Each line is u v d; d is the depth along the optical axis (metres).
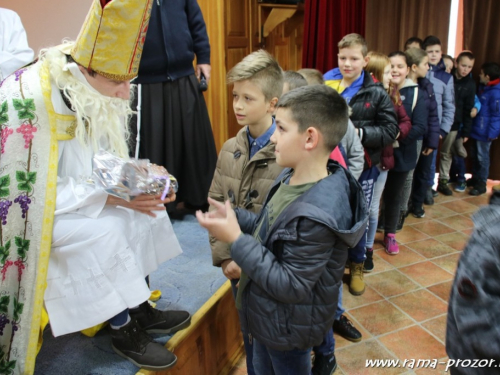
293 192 1.07
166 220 1.44
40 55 1.17
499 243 0.61
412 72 2.84
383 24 4.17
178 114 2.20
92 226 1.13
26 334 1.12
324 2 2.62
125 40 1.09
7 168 1.08
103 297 1.14
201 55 2.24
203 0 2.63
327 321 1.08
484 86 3.80
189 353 1.50
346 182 1.08
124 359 1.34
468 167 4.38
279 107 1.06
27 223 1.10
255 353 1.28
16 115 1.09
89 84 1.15
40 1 2.30
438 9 4.06
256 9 3.13
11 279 1.11
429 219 3.34
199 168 2.32
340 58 2.14
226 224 1.00
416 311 2.14
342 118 1.03
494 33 3.96
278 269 0.98
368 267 2.54
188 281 1.83
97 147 1.26
